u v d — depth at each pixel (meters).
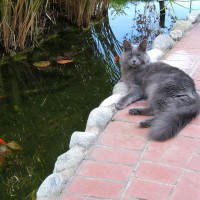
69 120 2.49
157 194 1.59
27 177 2.04
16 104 2.70
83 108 2.61
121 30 3.82
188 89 2.09
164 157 1.79
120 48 3.51
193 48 2.82
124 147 1.87
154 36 3.63
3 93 2.84
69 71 3.11
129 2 4.44
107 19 4.08
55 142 2.30
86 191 1.63
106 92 2.79
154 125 1.94
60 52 3.46
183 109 1.99
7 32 3.31
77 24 3.92
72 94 2.78
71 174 1.72
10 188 1.98
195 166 1.72
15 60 3.33
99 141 1.92
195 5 4.20
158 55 2.69
